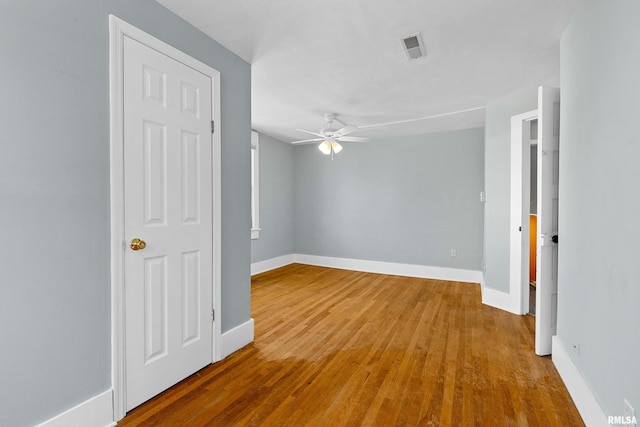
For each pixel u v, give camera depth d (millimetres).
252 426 1555
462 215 4734
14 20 1224
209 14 1897
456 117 4062
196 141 2037
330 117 3934
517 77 2795
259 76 2797
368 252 5453
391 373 2059
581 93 1725
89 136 1471
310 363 2197
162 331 1825
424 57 2436
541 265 2275
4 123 1201
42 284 1317
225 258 2320
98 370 1518
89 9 1466
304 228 6078
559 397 1785
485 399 1769
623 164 1256
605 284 1401
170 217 1862
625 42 1249
